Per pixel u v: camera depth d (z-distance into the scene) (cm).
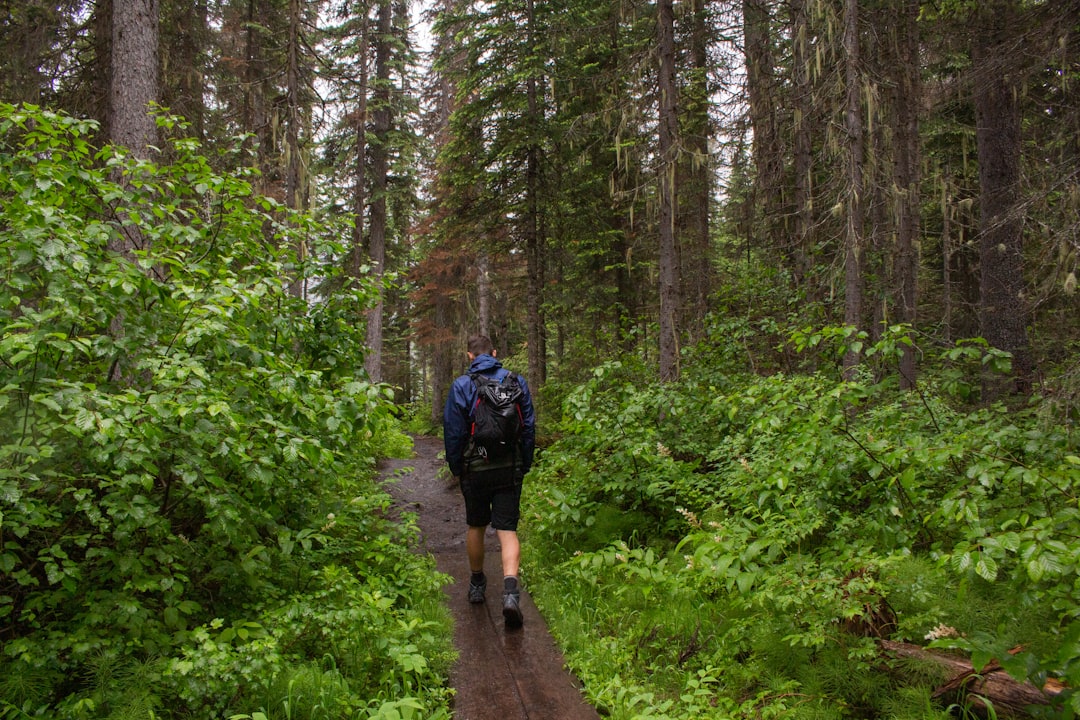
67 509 310
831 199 811
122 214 478
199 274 403
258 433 347
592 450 597
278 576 383
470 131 1270
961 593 238
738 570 326
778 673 319
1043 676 218
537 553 532
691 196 1267
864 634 315
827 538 400
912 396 488
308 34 1427
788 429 417
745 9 1089
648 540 517
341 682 297
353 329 511
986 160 891
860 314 735
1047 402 385
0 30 920
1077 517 225
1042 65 664
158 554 306
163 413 282
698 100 1170
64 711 245
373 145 1755
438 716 292
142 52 641
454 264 2012
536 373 1260
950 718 260
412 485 866
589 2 1162
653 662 349
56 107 923
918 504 389
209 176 435
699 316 1140
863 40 911
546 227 1370
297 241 504
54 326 321
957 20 875
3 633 295
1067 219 513
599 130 1199
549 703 318
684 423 609
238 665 265
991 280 863
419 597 427
